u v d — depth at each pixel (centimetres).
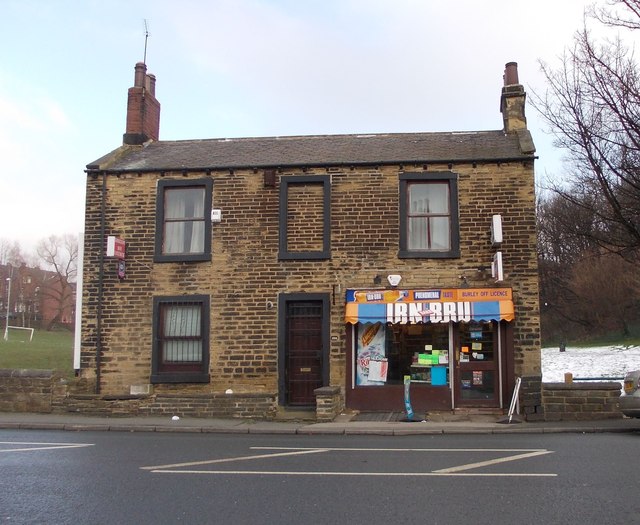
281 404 1495
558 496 640
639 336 4472
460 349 1481
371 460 864
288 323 1536
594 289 4647
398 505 615
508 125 1716
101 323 1567
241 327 1532
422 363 1490
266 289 1538
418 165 1541
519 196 1499
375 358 1505
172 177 1603
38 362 3428
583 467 787
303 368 1523
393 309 1470
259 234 1557
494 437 1120
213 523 561
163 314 1573
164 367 1557
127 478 746
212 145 1814
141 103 1852
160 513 594
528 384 1414
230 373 1520
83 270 1591
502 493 657
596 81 1306
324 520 567
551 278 5250
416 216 1537
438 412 1451
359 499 639
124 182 1614
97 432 1241
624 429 1177
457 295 1465
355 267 1520
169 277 1568
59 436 1156
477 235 1498
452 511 591
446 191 1544
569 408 1313
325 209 1545
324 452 941
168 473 775
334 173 1558
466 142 1677
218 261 1559
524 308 1457
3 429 1279
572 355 3691
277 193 1567
